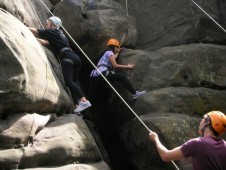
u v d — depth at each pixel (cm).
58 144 578
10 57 538
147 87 841
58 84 693
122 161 863
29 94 562
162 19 965
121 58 885
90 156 626
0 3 652
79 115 714
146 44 962
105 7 934
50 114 636
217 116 432
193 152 413
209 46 888
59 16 884
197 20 921
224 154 411
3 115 549
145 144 739
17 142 540
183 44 923
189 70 840
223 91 834
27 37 634
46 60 669
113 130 902
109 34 884
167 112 778
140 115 801
